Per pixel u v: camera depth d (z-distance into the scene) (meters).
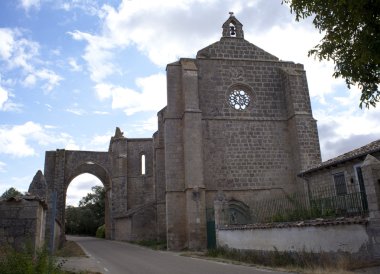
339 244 14.67
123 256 26.72
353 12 7.96
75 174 61.47
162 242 38.59
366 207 17.88
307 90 36.16
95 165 63.12
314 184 25.91
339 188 23.12
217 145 34.12
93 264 20.83
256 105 35.97
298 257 16.94
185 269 17.22
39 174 19.50
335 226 14.93
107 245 42.56
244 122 35.25
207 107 34.91
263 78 36.84
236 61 36.69
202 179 31.97
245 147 34.59
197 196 31.28
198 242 30.52
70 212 91.31
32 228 13.70
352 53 8.78
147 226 48.56
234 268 17.20
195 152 32.38
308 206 25.52
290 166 34.88
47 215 22.80
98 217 86.31
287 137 35.62
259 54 37.50
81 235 86.88
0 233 13.51
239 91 36.34
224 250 24.39
